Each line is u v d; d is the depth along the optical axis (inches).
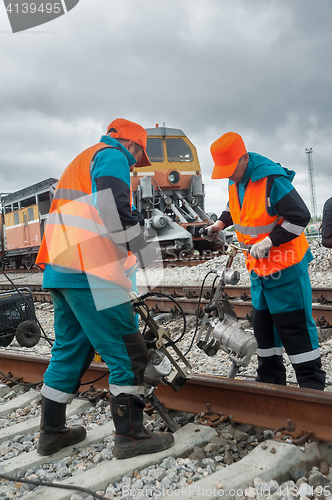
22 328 236.4
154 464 90.4
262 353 121.6
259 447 89.0
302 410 96.8
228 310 117.5
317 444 91.3
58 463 95.7
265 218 110.5
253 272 117.7
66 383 98.2
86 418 120.9
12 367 165.0
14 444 108.5
